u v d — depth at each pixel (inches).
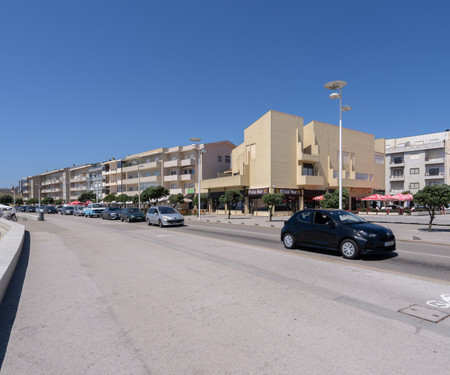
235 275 248.7
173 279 239.6
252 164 1478.8
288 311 165.8
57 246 452.4
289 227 385.4
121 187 2534.5
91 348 128.0
